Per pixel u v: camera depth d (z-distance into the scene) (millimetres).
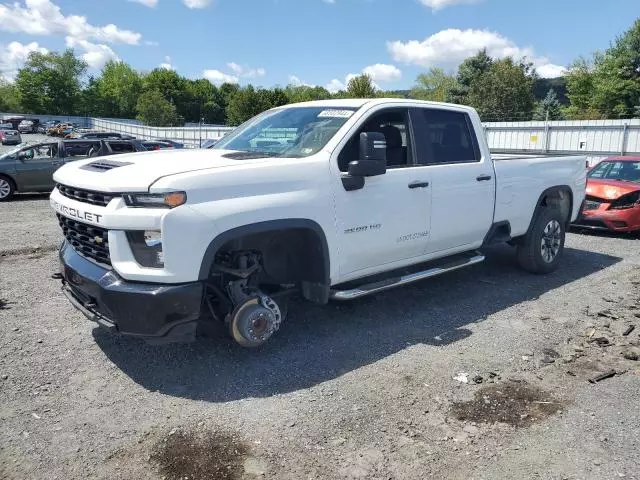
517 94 60938
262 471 2955
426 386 3936
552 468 3031
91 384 3855
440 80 87375
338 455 3113
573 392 3891
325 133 4637
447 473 2982
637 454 3166
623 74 48656
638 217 9219
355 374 4098
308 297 4570
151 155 4488
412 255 5195
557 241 6941
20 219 11031
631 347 4680
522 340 4812
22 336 4637
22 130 75375
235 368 4137
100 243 3859
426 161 5227
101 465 2977
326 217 4309
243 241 4133
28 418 3400
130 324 3639
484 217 5809
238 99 73625
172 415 3479
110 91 110812
